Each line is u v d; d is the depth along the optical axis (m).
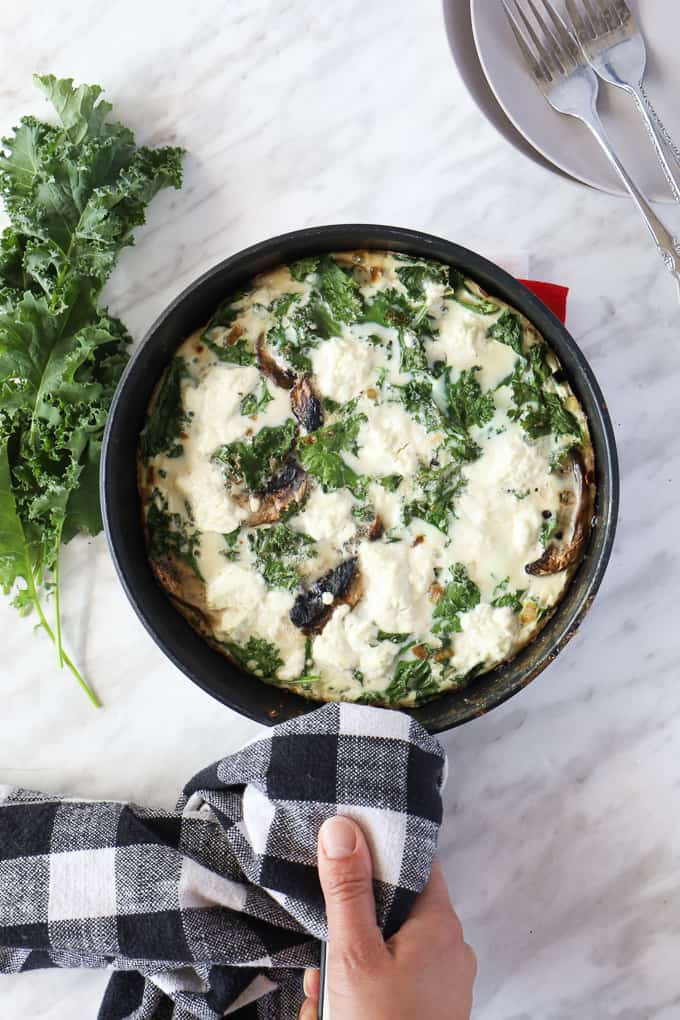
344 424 0.73
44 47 0.80
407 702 0.74
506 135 0.75
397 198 0.80
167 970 0.76
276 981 0.78
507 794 0.80
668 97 0.72
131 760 0.80
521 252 0.79
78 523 0.77
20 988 0.81
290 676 0.74
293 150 0.80
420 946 0.71
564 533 0.73
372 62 0.79
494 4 0.71
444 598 0.73
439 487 0.73
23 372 0.74
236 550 0.74
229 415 0.73
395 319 0.73
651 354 0.80
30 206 0.74
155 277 0.80
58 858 0.75
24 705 0.80
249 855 0.74
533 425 0.72
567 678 0.80
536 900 0.80
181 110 0.80
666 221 0.80
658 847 0.80
